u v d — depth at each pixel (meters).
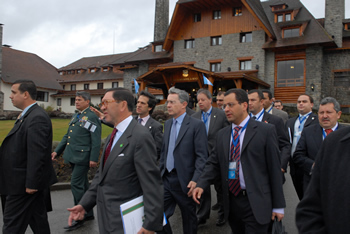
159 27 35.59
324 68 27.16
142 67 33.16
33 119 3.52
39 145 3.46
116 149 2.61
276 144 3.15
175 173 3.99
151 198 2.48
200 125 4.04
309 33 26.09
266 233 3.02
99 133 5.14
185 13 30.34
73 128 5.15
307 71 25.84
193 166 3.98
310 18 27.72
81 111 5.27
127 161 2.56
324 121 4.05
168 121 4.36
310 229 1.67
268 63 27.31
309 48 25.84
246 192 3.08
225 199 3.22
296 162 4.40
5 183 3.50
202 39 29.81
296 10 29.11
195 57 30.02
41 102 38.88
